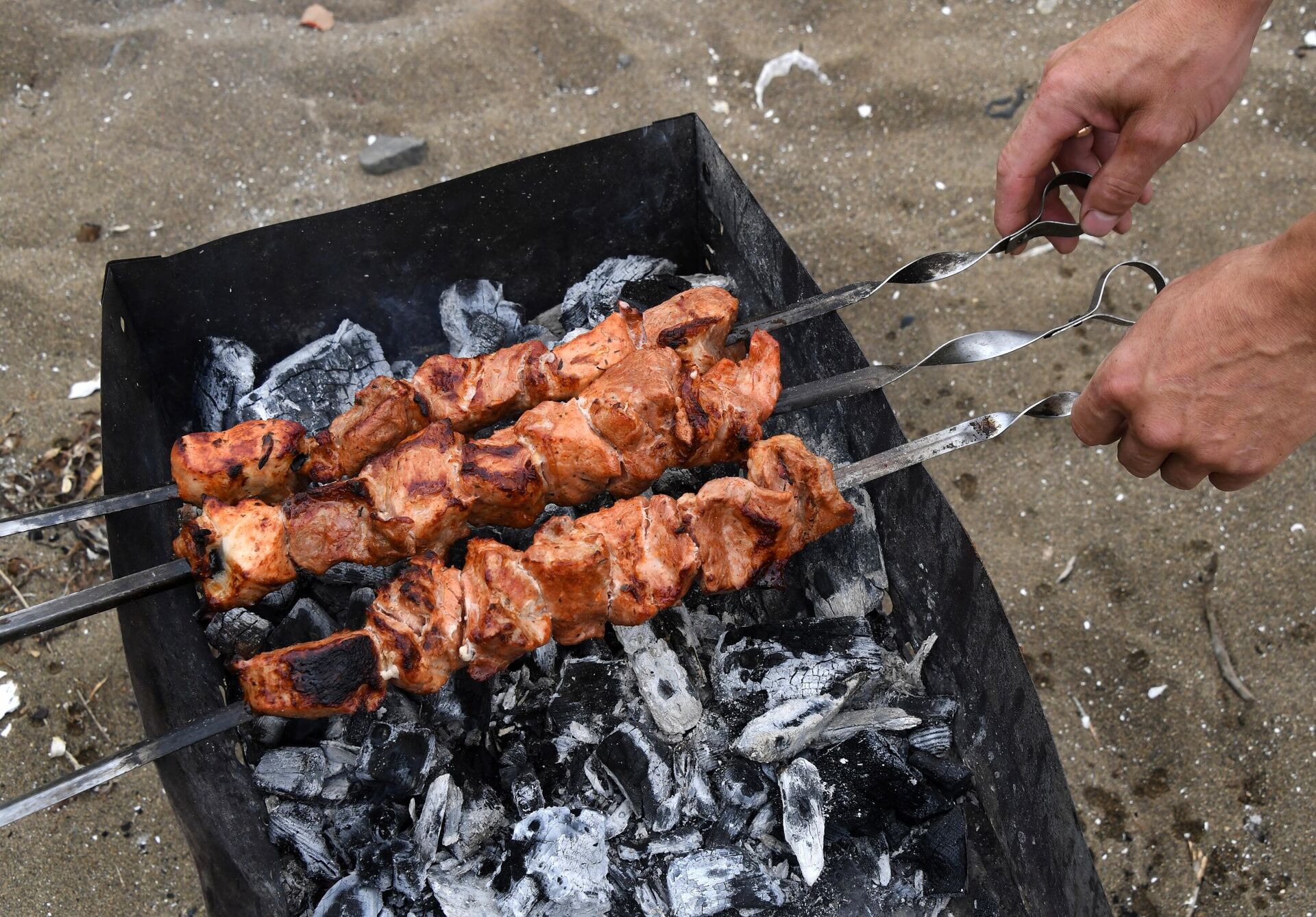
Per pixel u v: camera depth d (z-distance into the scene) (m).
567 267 0.89
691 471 0.79
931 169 1.12
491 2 1.20
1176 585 0.94
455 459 0.67
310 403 0.82
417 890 0.68
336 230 0.80
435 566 0.66
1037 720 0.67
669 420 0.69
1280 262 0.58
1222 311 0.60
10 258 1.00
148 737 0.64
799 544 0.70
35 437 0.94
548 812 0.69
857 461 0.78
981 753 0.72
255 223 1.05
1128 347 0.64
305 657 0.63
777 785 0.71
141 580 0.65
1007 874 0.72
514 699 0.73
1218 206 1.09
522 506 0.68
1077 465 0.99
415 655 0.64
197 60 1.12
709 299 0.75
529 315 0.91
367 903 0.68
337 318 0.85
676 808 0.70
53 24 1.11
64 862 0.80
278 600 0.75
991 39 1.20
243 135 1.09
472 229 0.84
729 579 0.69
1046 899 0.69
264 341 0.84
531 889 0.68
